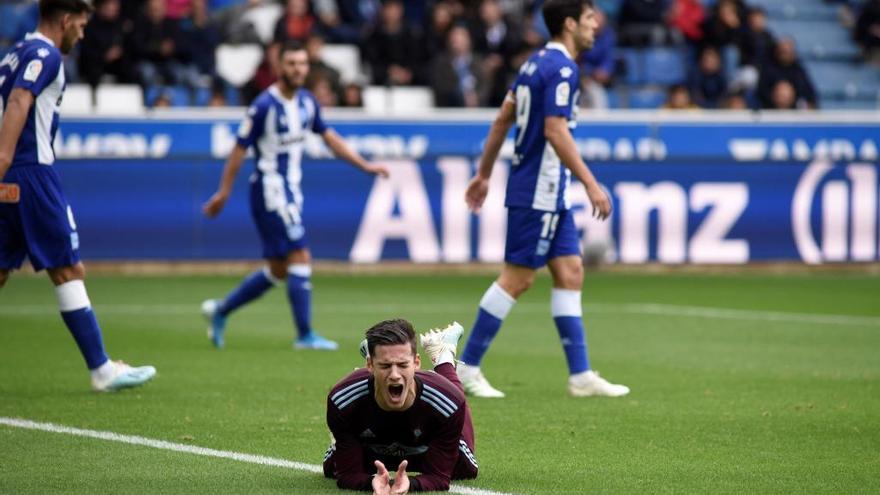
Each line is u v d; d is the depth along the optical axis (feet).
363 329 145.28
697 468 72.79
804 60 291.99
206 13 253.44
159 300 172.35
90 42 230.68
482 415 90.99
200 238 207.31
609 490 66.90
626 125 220.02
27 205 92.73
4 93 91.86
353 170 209.77
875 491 67.26
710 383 107.24
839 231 220.23
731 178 217.56
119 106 226.58
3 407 91.30
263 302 177.06
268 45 231.91
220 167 207.72
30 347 125.70
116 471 70.59
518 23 250.37
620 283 199.93
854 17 302.25
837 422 88.28
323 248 209.15
